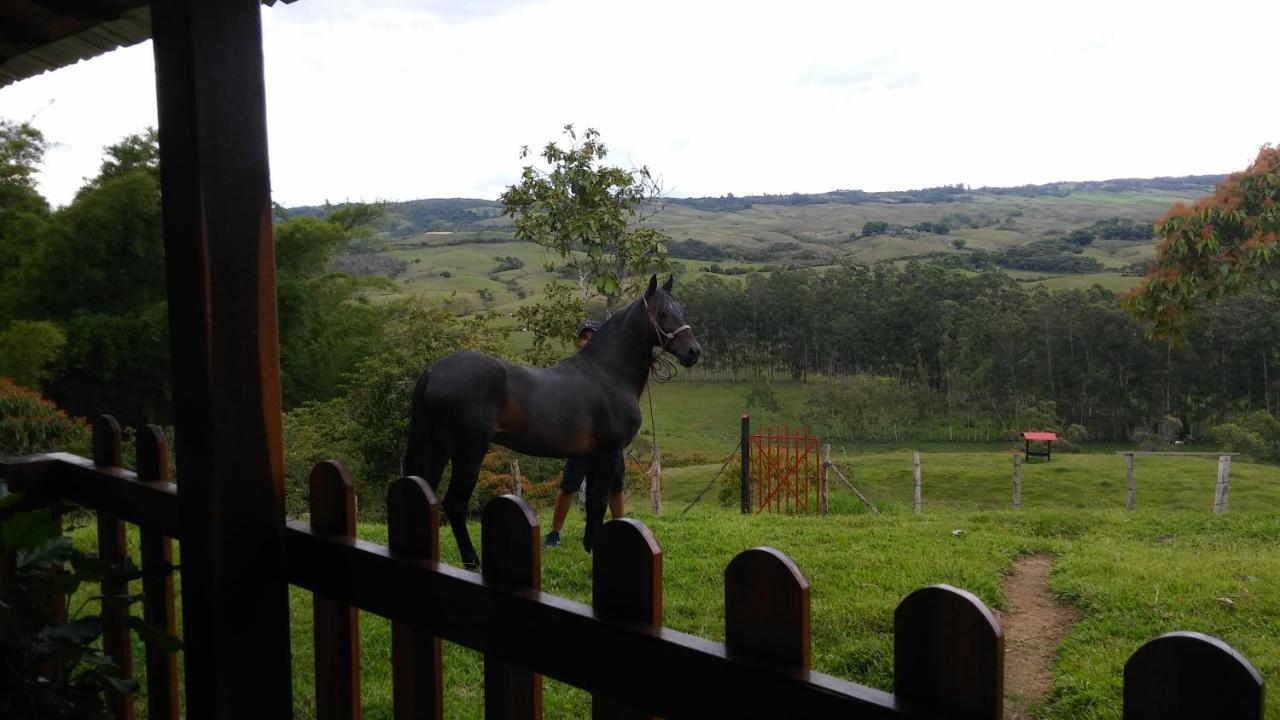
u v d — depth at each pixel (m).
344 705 1.92
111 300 31.17
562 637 1.45
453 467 5.84
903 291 70.50
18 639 2.02
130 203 30.20
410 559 1.73
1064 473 27.62
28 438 12.32
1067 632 6.07
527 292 85.81
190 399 1.92
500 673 1.57
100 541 2.58
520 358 15.23
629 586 1.40
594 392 6.24
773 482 18.05
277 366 1.97
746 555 1.26
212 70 1.83
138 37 3.13
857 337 69.38
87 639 2.03
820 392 61.38
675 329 6.35
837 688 1.16
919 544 8.30
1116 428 56.38
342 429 18.16
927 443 53.69
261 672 1.98
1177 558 8.11
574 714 4.33
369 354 34.69
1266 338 52.09
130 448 13.32
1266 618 6.09
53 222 30.17
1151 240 135.50
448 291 86.88
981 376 59.12
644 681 1.34
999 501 25.59
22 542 1.88
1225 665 0.92
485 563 1.61
